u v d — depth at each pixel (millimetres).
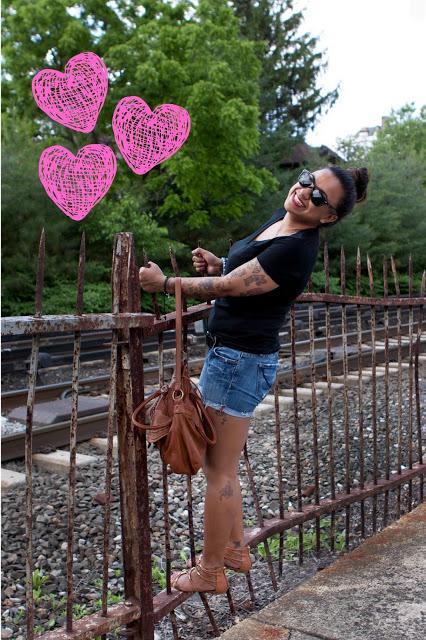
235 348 2455
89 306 17438
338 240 27516
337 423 6871
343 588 2984
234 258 2520
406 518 3785
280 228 2484
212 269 2920
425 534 3557
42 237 1895
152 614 2398
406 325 13531
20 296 17547
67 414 6500
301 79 34312
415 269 33469
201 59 18750
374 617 2719
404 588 2961
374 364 3928
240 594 3418
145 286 2432
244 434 2566
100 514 4430
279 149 28031
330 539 3857
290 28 34250
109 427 2182
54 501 4629
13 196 17172
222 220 23859
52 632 2141
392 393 8172
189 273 22172
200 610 3283
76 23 18812
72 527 2125
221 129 18938
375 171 32375
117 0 20141
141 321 2229
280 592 3344
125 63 18844
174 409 2254
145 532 2352
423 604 2818
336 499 3689
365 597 2893
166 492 2557
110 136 19734
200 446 2303
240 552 2764
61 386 7809
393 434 6449
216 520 2531
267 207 25047
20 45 20062
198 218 21125
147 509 2352
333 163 34094
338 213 2385
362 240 27906
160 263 20516
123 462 2334
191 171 19297
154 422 2287
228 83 19125
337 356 10281
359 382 3783
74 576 3650
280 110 34156
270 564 3287
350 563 3240
